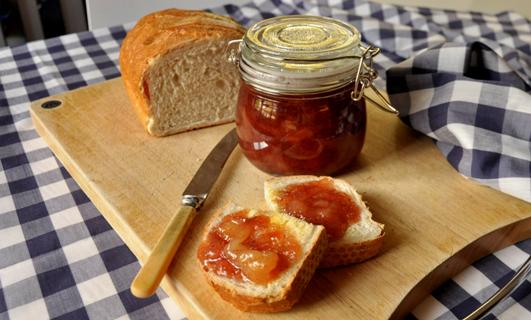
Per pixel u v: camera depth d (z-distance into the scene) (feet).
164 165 1.94
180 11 2.25
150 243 1.62
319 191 1.66
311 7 3.07
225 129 2.16
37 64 2.72
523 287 1.57
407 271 1.53
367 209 1.63
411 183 1.85
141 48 2.08
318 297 1.47
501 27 3.01
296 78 1.64
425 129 1.97
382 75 2.55
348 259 1.53
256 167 1.90
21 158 2.09
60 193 1.93
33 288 1.58
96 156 1.98
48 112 2.21
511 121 1.84
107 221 1.81
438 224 1.68
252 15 3.12
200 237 1.64
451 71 2.04
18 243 1.72
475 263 1.68
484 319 1.50
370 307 1.45
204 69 2.06
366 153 1.98
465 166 1.83
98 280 1.61
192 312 1.47
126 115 2.21
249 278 1.41
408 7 3.17
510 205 1.75
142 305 1.55
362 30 2.88
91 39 2.93
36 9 4.07
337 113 1.73
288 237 1.47
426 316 1.52
